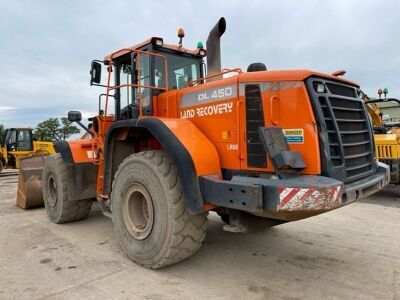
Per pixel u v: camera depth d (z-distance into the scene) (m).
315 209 2.62
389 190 8.03
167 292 2.98
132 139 4.33
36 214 6.06
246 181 2.94
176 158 3.20
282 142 3.00
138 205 3.76
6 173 16.55
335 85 3.28
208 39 4.48
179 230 3.25
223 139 3.41
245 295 2.93
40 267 3.54
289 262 3.67
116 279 3.24
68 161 4.86
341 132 3.18
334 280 3.22
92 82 4.81
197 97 3.68
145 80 4.39
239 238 4.49
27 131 17.61
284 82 3.07
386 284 3.12
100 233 4.78
